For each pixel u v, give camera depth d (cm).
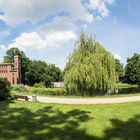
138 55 8069
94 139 1062
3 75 10475
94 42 3678
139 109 1828
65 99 3019
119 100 2695
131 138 1070
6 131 1193
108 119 1460
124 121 1402
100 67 3509
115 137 1086
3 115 1630
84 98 3091
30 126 1293
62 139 1063
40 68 10956
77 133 1151
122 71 9575
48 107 1991
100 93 3578
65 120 1437
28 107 1992
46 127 1267
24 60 11288
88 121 1402
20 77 10800
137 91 5166
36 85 8000
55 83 11106
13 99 2627
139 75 7881
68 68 3666
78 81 3500
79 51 3638
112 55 3706
